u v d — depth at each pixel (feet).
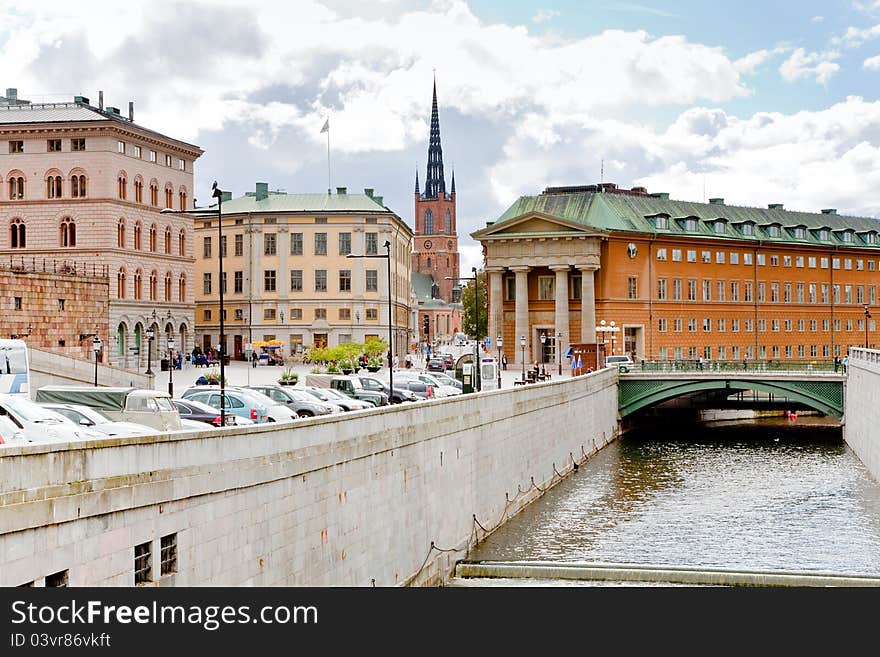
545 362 456.45
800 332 531.91
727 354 497.46
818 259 540.93
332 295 511.40
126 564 80.64
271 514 102.42
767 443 327.47
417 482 147.84
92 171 381.60
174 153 426.92
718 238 489.26
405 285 600.39
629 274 456.04
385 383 264.72
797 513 210.18
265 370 396.98
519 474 216.54
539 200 481.46
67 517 74.33
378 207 522.47
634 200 483.51
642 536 188.55
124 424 125.80
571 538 186.80
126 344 388.98
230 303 517.14
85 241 381.19
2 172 386.32
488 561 165.78
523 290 447.83
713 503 221.66
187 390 185.88
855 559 171.32
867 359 277.64
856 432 299.79
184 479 87.86
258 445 99.91
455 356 580.71
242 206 522.88
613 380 346.54
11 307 284.20
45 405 132.87
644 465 279.69
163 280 416.26
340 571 118.42
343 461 119.75
